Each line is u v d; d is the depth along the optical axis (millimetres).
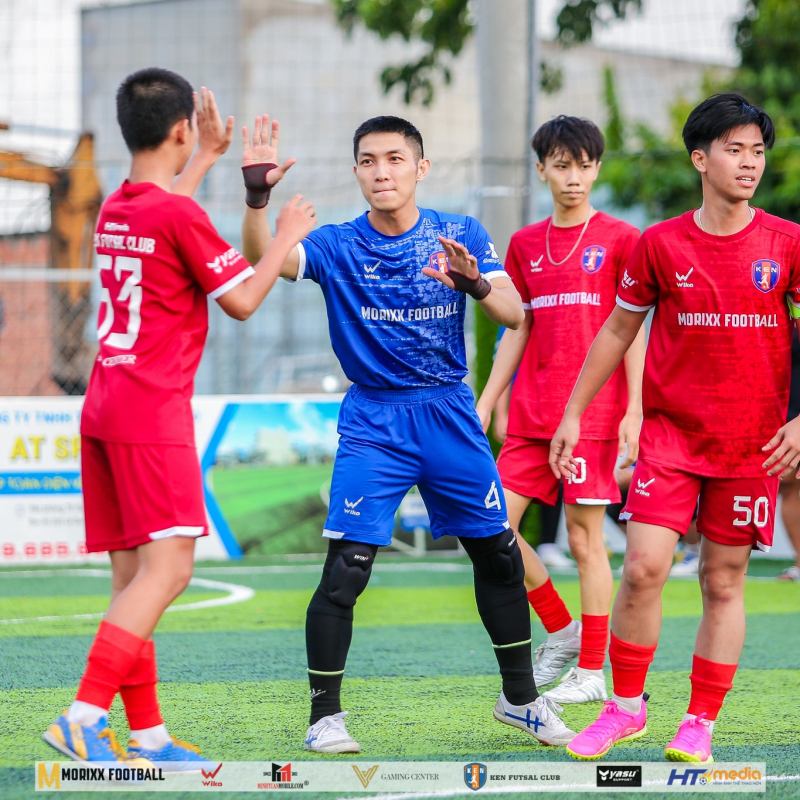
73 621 21812
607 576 15281
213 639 19719
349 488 12430
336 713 12281
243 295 10852
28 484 31641
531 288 16234
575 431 12539
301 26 84375
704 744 11469
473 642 19516
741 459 11844
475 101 85938
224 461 32250
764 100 55906
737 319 11672
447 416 12531
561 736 12438
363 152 12383
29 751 12086
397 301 12375
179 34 82750
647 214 55594
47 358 47656
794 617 22531
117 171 66688
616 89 72188
